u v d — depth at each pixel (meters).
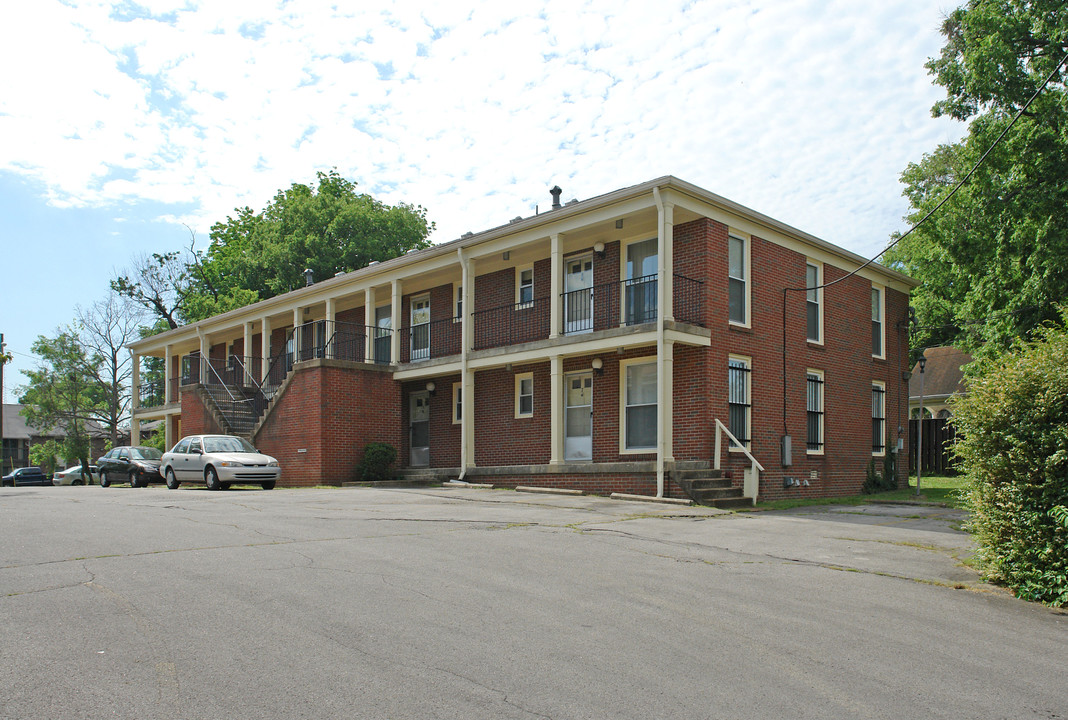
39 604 6.71
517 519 12.55
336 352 27.53
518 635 6.04
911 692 5.10
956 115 21.00
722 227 17.62
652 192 16.52
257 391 27.75
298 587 7.38
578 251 20.22
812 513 15.03
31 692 4.76
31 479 48.12
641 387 18.17
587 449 19.36
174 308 54.72
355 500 15.97
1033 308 20.59
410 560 8.75
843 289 21.47
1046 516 7.82
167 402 35.69
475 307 22.88
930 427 28.00
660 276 16.39
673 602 7.18
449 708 4.61
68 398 52.97
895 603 7.47
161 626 6.10
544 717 4.52
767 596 7.55
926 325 35.06
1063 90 19.28
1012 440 8.10
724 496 16.20
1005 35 19.73
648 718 4.55
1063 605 7.49
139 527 11.20
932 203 27.97
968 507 8.88
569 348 18.25
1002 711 4.83
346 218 48.50
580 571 8.38
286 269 47.94
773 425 18.44
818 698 4.93
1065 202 18.73
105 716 4.43
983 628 6.71
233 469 20.27
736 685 5.11
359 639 5.84
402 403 24.39
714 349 17.00
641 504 15.39
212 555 8.93
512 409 21.27
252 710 4.53
